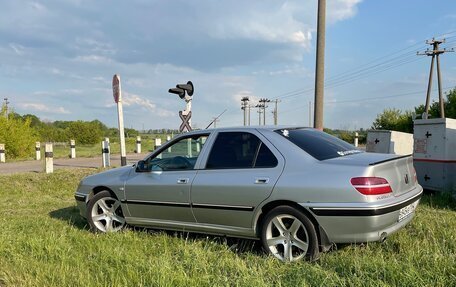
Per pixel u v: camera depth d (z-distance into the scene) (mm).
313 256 4328
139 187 5734
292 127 5273
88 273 4156
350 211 4117
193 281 3797
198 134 5512
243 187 4750
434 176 8773
